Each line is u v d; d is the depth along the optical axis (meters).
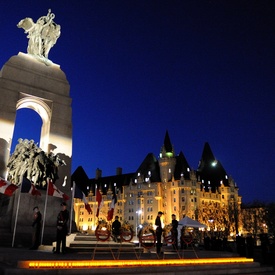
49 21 32.00
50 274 9.62
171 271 11.40
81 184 111.25
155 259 12.97
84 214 108.19
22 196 20.42
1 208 22.81
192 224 25.11
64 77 30.73
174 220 17.72
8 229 19.92
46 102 28.67
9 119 26.17
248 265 14.35
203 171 116.88
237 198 110.81
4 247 17.98
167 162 105.62
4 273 9.29
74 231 23.67
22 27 31.56
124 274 10.33
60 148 27.81
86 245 15.67
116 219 18.78
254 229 80.00
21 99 27.47
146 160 112.31
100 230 13.01
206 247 28.64
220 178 114.19
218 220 82.50
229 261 14.53
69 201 25.66
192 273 11.70
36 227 16.33
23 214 20.08
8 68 27.81
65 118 29.02
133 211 104.75
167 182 103.06
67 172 27.30
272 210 74.44
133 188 107.19
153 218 100.19
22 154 23.23
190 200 98.19
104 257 13.09
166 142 110.19
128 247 16.52
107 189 113.75
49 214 20.91
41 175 22.41
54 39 31.95
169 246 23.67
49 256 12.27
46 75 29.62
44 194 21.33
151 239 14.40
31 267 9.87
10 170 23.67
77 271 10.02
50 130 27.91
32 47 30.78
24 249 16.50
